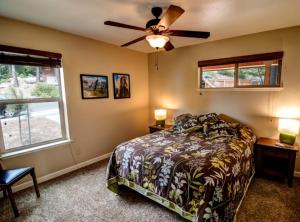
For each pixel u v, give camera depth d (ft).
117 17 7.53
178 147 7.51
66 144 9.76
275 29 9.04
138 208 6.81
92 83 10.73
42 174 8.91
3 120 7.81
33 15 7.26
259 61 9.77
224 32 9.43
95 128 11.18
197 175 5.48
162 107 14.07
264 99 9.66
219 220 5.06
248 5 6.46
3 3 6.23
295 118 8.95
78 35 9.85
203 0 6.09
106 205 7.01
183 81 12.64
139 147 7.63
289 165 8.03
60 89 9.57
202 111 11.99
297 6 6.56
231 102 10.75
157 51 13.69
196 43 11.58
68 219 6.30
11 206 7.00
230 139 8.37
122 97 12.68
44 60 8.58
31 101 8.57
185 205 5.61
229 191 5.44
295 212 6.45
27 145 8.56
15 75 8.03
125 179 7.41
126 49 12.69
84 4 6.40
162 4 6.39
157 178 6.35
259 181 8.63
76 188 8.23
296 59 8.71
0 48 7.16
